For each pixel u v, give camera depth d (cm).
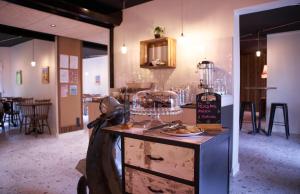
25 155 398
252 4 294
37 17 381
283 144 455
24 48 725
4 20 398
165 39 354
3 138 533
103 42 616
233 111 314
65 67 554
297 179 290
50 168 334
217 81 324
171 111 166
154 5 387
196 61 344
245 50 850
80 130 587
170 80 373
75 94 579
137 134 144
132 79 420
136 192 148
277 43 571
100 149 159
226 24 316
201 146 121
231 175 303
